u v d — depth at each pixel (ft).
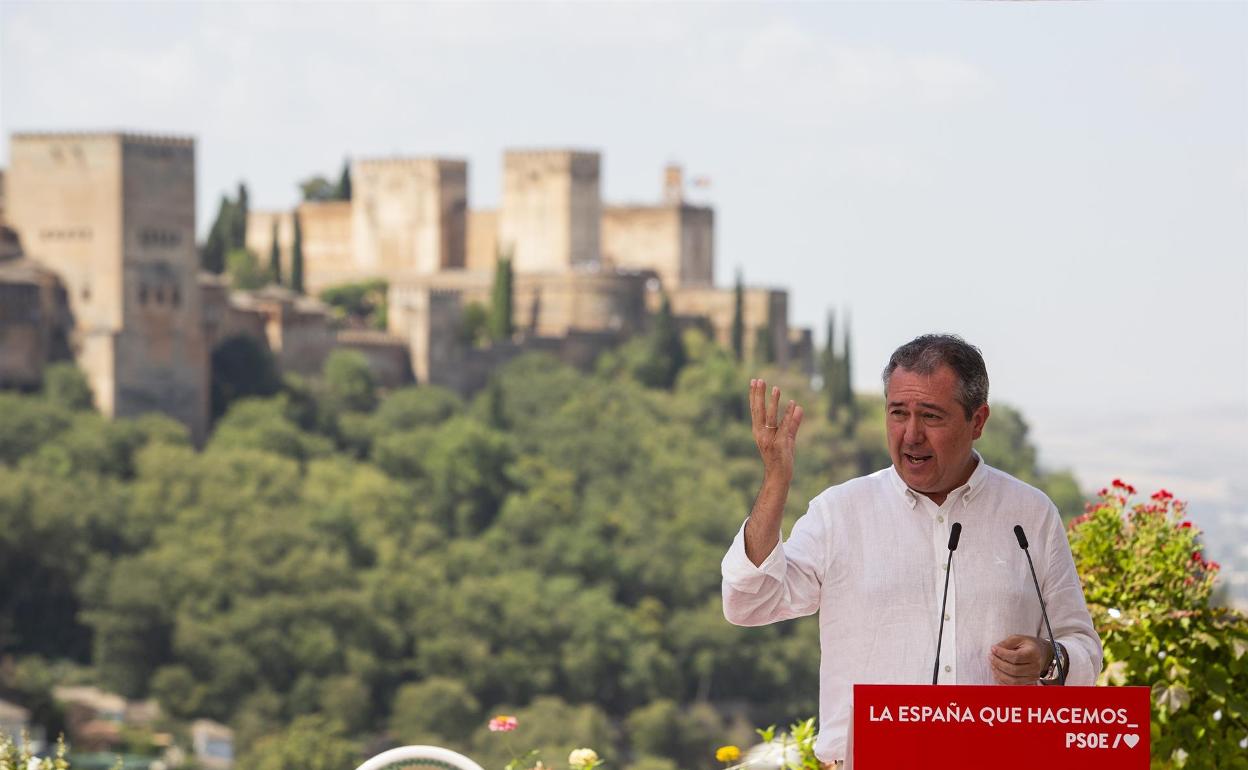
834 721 48.39
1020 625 48.32
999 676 46.91
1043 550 49.03
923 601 48.01
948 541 48.16
